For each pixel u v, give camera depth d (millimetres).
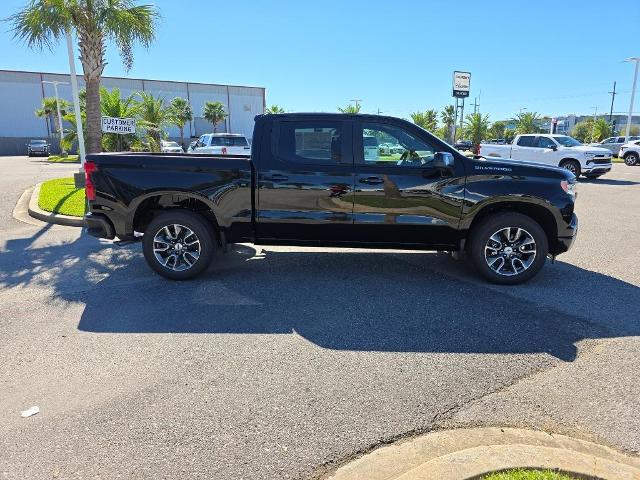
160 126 21672
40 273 6176
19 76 58406
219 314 4781
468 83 20891
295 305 5020
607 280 5895
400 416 3102
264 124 5586
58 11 11375
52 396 3330
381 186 5445
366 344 4121
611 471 2518
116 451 2766
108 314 4789
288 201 5559
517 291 5469
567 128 103750
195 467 2637
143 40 12641
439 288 5555
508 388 3438
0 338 4238
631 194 14797
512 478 2455
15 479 2543
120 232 5750
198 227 5680
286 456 2727
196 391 3391
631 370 3689
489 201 5430
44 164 31516
